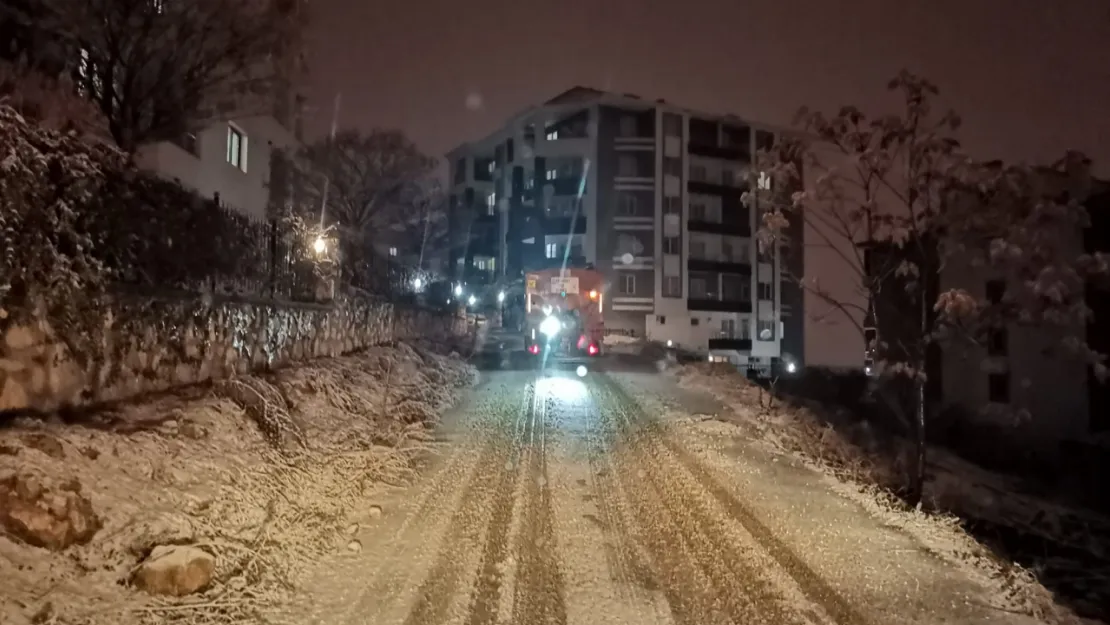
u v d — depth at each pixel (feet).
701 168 219.41
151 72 44.73
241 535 23.71
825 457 51.39
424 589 23.06
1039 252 44.91
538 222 216.13
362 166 145.18
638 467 39.86
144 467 23.67
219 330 35.91
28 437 21.31
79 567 19.12
